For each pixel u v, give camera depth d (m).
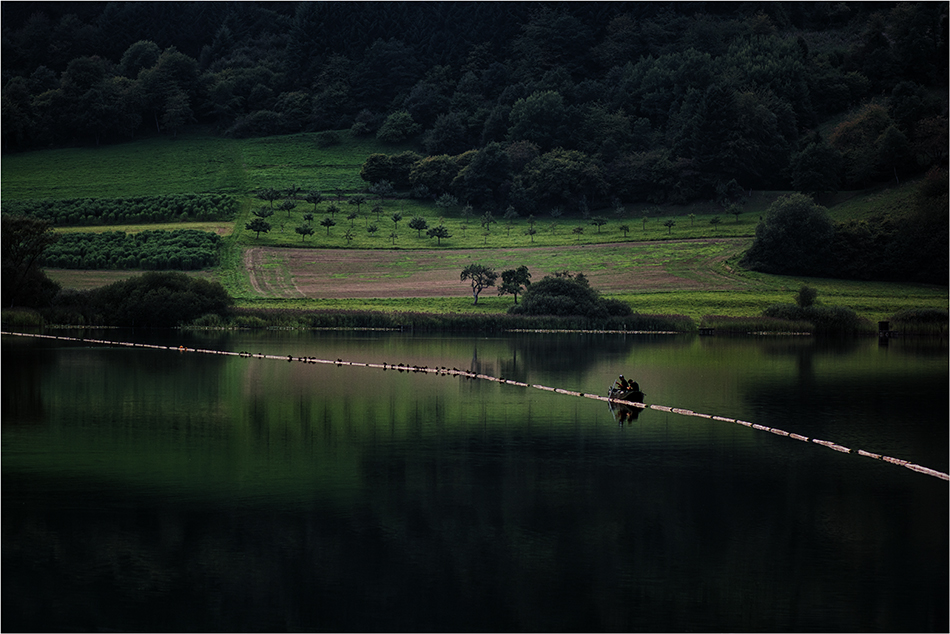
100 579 81.44
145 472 120.75
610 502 107.88
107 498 107.44
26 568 83.94
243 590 79.19
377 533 94.88
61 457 129.75
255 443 142.25
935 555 89.56
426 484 115.75
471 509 104.25
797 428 162.12
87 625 72.12
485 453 136.38
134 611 74.75
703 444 145.75
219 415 169.88
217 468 123.69
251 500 107.00
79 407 177.12
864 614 75.19
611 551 89.94
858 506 107.31
